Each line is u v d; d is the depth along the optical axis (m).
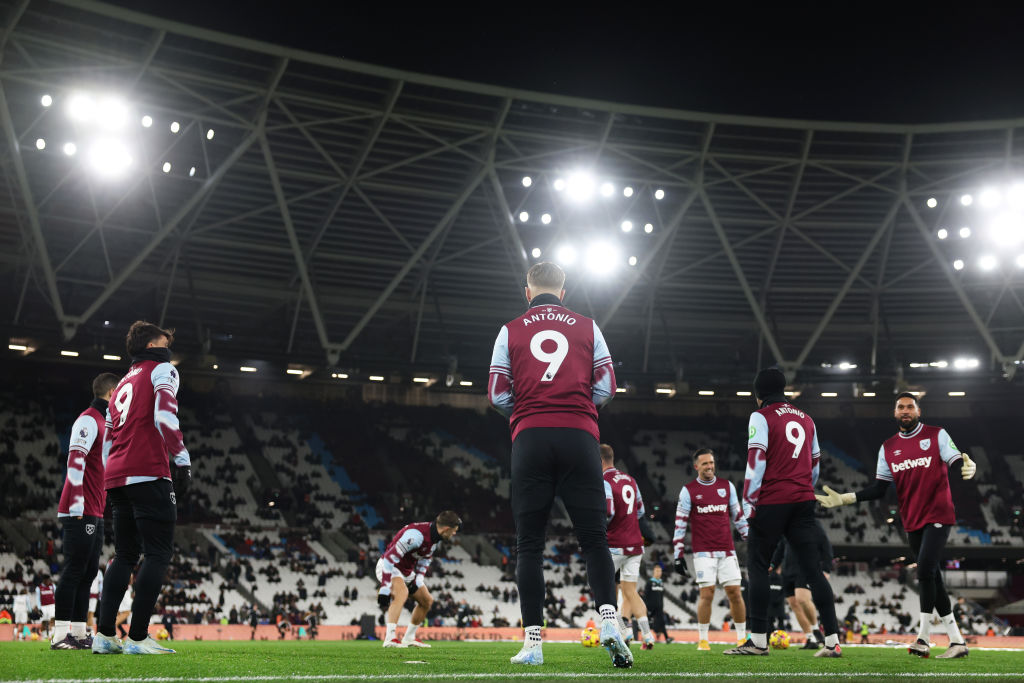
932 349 52.50
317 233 41.84
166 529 6.46
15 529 39.16
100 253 40.69
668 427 57.91
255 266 44.62
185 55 31.62
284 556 42.94
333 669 4.95
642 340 52.59
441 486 50.75
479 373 48.88
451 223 42.56
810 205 42.09
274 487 47.84
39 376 48.84
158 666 4.94
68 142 32.88
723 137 38.06
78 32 29.97
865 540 49.62
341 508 47.72
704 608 11.41
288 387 54.81
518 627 37.53
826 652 8.11
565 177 39.19
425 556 11.84
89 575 7.84
